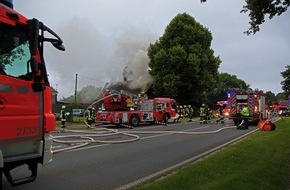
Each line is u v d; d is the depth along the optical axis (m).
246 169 8.27
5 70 5.08
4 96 5.02
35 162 5.70
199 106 51.97
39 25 5.25
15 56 5.22
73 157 10.43
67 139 15.44
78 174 8.05
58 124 27.28
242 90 28.17
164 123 28.97
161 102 30.09
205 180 7.09
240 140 15.77
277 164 9.27
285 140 14.75
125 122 26.20
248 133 19.97
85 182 7.29
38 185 6.96
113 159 10.22
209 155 10.96
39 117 5.62
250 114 27.44
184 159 10.34
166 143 14.52
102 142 14.35
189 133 19.47
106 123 26.05
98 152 11.59
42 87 5.52
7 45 5.12
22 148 5.41
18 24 5.24
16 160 5.27
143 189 6.45
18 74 5.26
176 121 33.00
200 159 10.27
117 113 25.78
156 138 16.69
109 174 8.11
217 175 7.58
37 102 5.59
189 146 13.55
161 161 9.96
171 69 47.62
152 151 12.02
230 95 28.44
